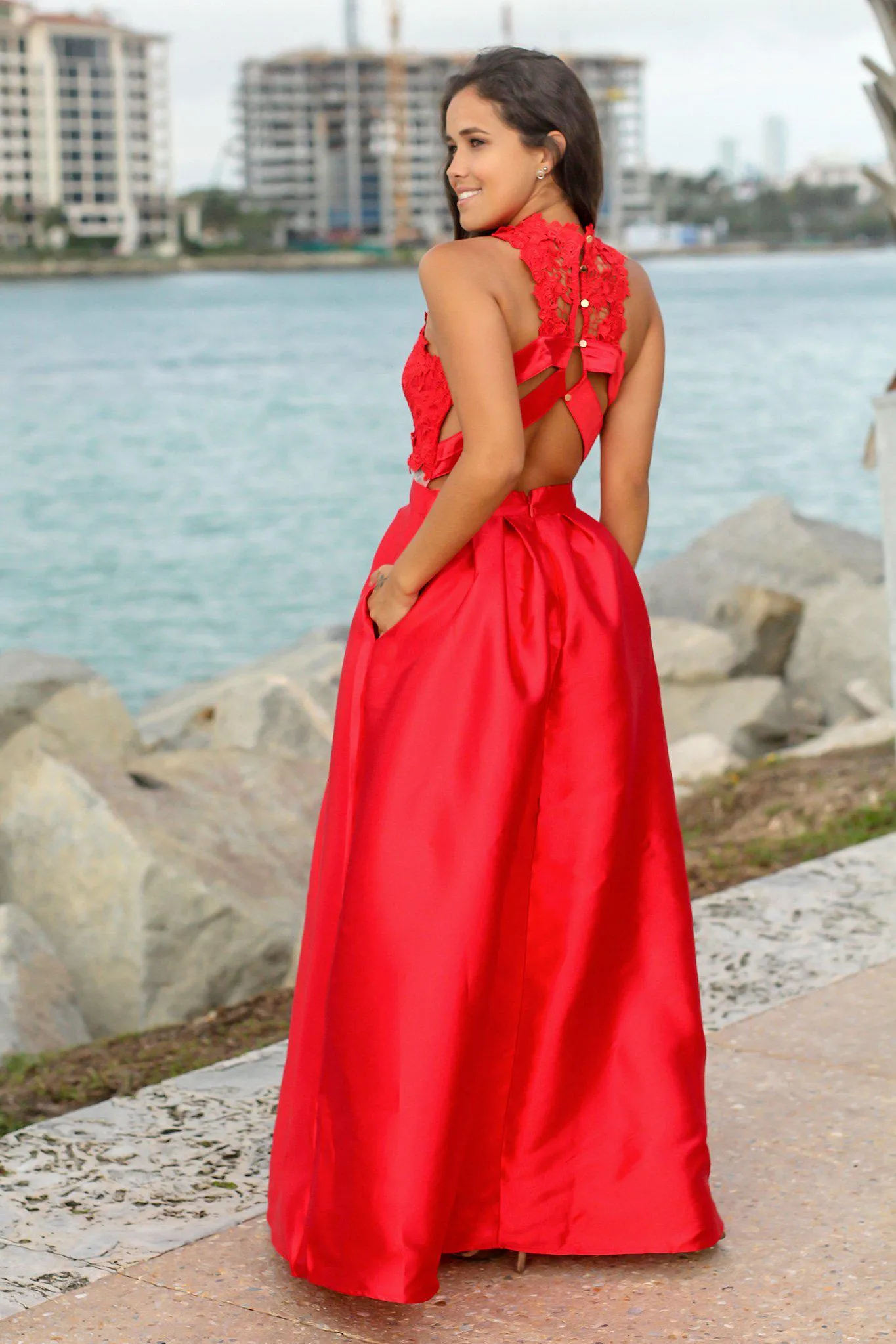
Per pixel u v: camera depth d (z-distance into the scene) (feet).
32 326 404.16
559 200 10.32
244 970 22.89
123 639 72.49
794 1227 10.96
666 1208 10.16
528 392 10.00
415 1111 9.43
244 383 222.48
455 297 9.61
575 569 10.14
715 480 115.55
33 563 91.56
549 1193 10.19
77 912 23.02
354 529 100.99
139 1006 22.43
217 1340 9.81
